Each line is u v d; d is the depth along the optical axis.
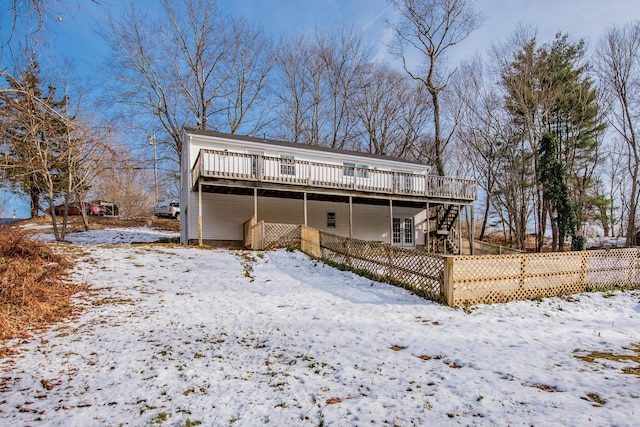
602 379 3.83
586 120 27.12
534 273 8.43
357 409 3.34
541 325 6.40
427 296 8.25
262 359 4.82
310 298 8.44
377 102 35.12
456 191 20.89
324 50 34.84
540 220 27.48
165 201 32.84
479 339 5.48
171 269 11.05
